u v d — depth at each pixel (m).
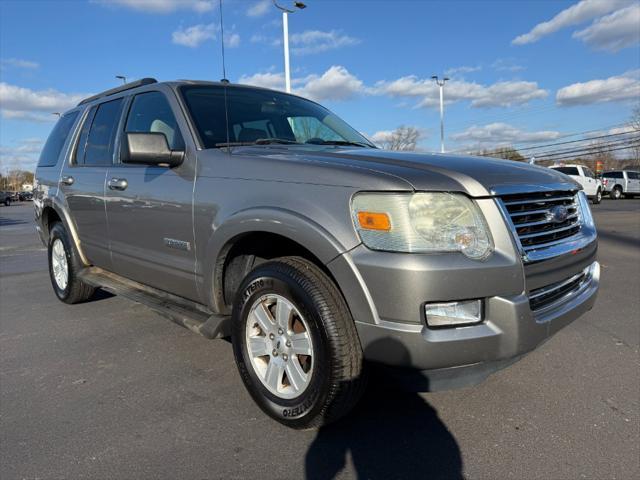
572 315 2.61
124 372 3.38
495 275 2.18
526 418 2.70
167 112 3.47
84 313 4.81
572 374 3.25
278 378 2.60
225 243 2.77
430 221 2.17
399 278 2.11
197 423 2.68
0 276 6.95
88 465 2.31
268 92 4.04
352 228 2.24
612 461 2.30
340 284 2.27
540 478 2.19
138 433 2.59
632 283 5.84
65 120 5.22
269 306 2.67
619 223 13.66
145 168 3.52
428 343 2.12
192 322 3.03
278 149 3.00
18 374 3.37
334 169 2.39
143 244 3.53
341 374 2.29
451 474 2.22
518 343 2.24
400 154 2.74
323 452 2.39
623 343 3.81
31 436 2.57
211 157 2.98
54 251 5.15
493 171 2.47
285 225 2.42
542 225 2.54
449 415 2.73
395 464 2.30
